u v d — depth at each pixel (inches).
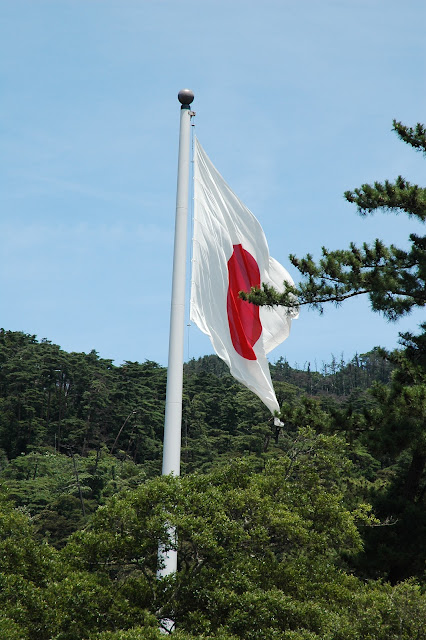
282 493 730.2
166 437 745.0
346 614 603.2
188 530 613.3
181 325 780.0
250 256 837.2
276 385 3727.9
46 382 5231.3
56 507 2967.5
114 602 598.9
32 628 577.9
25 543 630.5
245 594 589.3
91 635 560.7
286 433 3535.9
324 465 807.7
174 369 763.4
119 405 5044.3
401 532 916.0
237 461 725.3
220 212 826.8
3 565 606.2
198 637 553.0
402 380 943.7
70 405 5162.4
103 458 4170.8
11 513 661.9
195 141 832.9
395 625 562.6
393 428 864.9
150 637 548.7
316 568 676.1
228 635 568.1
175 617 618.2
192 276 802.8
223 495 672.4
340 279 896.3
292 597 642.8
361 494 978.1
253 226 836.0
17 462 4025.6
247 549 655.1
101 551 633.0
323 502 740.0
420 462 973.8
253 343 845.8
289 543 709.9
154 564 652.7
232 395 5024.6
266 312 894.4
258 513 664.4
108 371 5674.2
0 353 5467.5
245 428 4416.8
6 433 4726.9
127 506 639.1
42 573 624.1
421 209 927.7
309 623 597.0
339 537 732.0
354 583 693.3
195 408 4564.5
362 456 2263.8
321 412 942.4
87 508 3048.7
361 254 941.8
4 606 573.3
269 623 581.9
